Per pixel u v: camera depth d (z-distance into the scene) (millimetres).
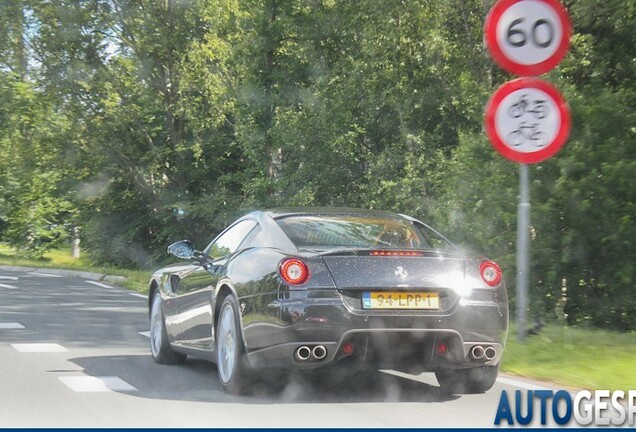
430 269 14352
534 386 16062
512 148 18406
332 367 14305
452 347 14336
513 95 18375
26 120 74188
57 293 41094
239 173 69312
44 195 87562
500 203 25297
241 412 13656
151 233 82375
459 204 27391
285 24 58625
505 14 18391
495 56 18359
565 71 32062
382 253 14289
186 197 75000
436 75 45656
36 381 16531
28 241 92188
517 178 25359
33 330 25312
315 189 53375
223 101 67000
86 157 77250
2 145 75875
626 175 24156
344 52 58844
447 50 44281
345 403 14484
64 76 71625
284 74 60594
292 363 13977
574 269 25500
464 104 43750
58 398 14820
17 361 19188
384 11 46062
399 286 14055
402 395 15289
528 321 24547
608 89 26859
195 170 74625
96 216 82125
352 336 13836
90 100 73562
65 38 70062
